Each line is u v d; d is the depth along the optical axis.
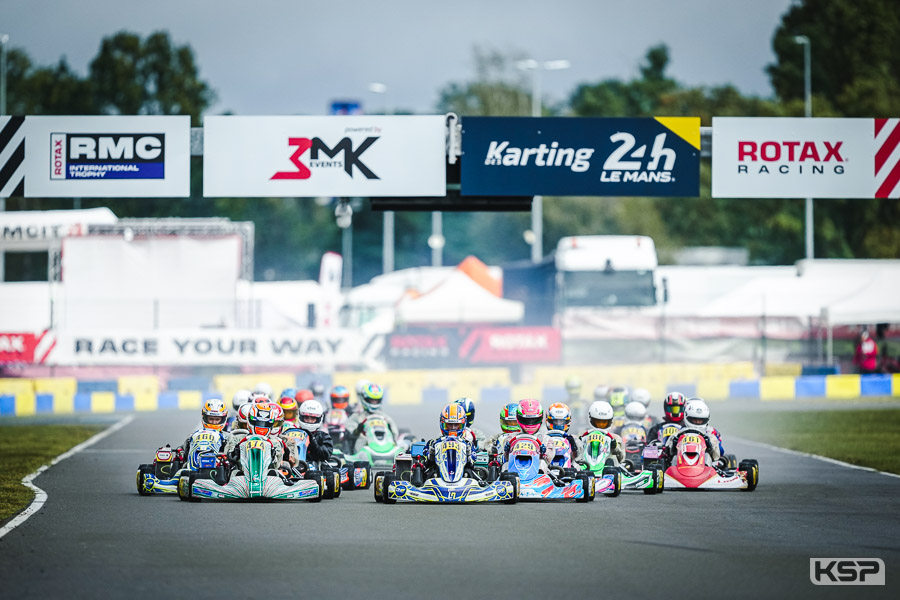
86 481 66.31
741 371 150.75
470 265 172.00
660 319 161.88
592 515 50.69
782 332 165.38
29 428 111.06
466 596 33.56
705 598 33.50
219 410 59.25
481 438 59.81
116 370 149.62
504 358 155.88
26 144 74.62
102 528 46.72
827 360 164.75
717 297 172.88
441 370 141.38
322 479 56.56
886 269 164.00
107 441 95.25
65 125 74.69
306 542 42.91
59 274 158.88
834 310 159.75
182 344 146.38
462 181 74.81
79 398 134.88
